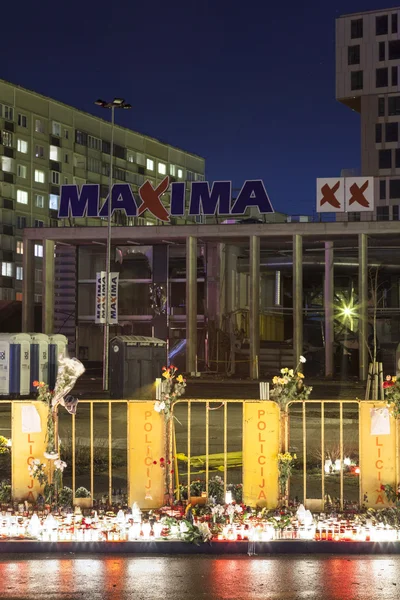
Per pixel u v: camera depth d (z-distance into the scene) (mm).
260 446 9891
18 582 7535
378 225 55156
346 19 88062
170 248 63375
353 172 87125
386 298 65438
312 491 12148
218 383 47469
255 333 56188
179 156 115562
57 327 64688
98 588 7344
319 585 7426
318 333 67000
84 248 65062
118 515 9250
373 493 9898
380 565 8156
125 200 60156
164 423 10094
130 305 67125
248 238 59031
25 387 34094
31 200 91125
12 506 9898
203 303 63188
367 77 87000
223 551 8672
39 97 92312
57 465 10008
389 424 9891
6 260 87688
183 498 10336
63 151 95500
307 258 62219
